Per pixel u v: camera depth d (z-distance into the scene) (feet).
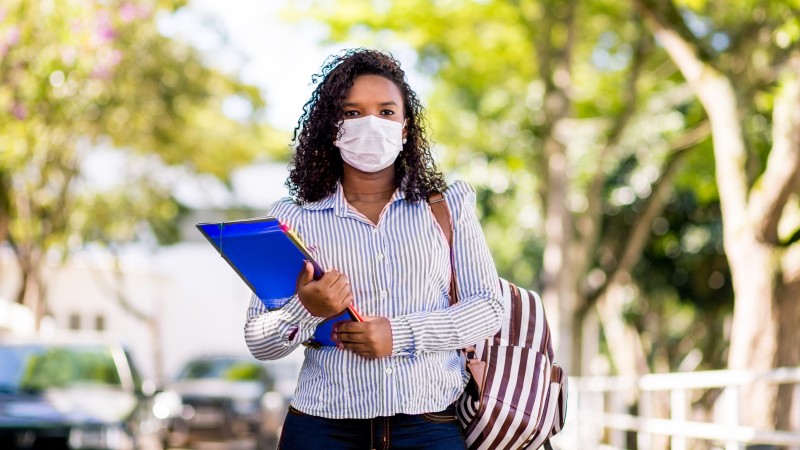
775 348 34.60
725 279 81.05
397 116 11.59
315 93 12.07
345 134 11.36
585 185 70.69
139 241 92.17
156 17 59.31
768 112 50.93
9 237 66.13
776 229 34.78
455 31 55.67
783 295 34.63
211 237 10.68
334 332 10.93
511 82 62.49
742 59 43.39
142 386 37.70
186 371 66.64
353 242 11.27
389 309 11.18
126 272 118.11
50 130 56.95
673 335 104.42
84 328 115.14
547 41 54.65
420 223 11.41
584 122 58.59
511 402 11.87
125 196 82.94
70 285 112.98
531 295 12.64
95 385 36.58
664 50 58.08
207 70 65.41
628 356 85.92
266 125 82.48
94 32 53.52
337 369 11.14
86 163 71.00
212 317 130.21
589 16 56.85
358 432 11.11
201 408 58.80
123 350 38.45
